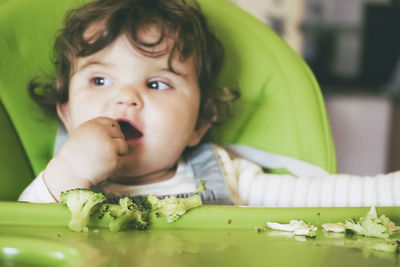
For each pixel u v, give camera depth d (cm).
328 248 55
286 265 48
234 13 108
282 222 65
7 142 91
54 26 98
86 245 53
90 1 99
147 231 62
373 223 61
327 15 222
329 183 94
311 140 105
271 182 100
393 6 223
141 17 92
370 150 226
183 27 95
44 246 53
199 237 59
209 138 109
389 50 225
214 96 105
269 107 109
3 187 87
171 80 92
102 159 77
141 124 87
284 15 221
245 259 50
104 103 87
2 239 54
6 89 93
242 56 108
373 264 49
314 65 224
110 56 89
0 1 95
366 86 226
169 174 97
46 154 97
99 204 62
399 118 225
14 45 94
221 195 95
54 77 97
